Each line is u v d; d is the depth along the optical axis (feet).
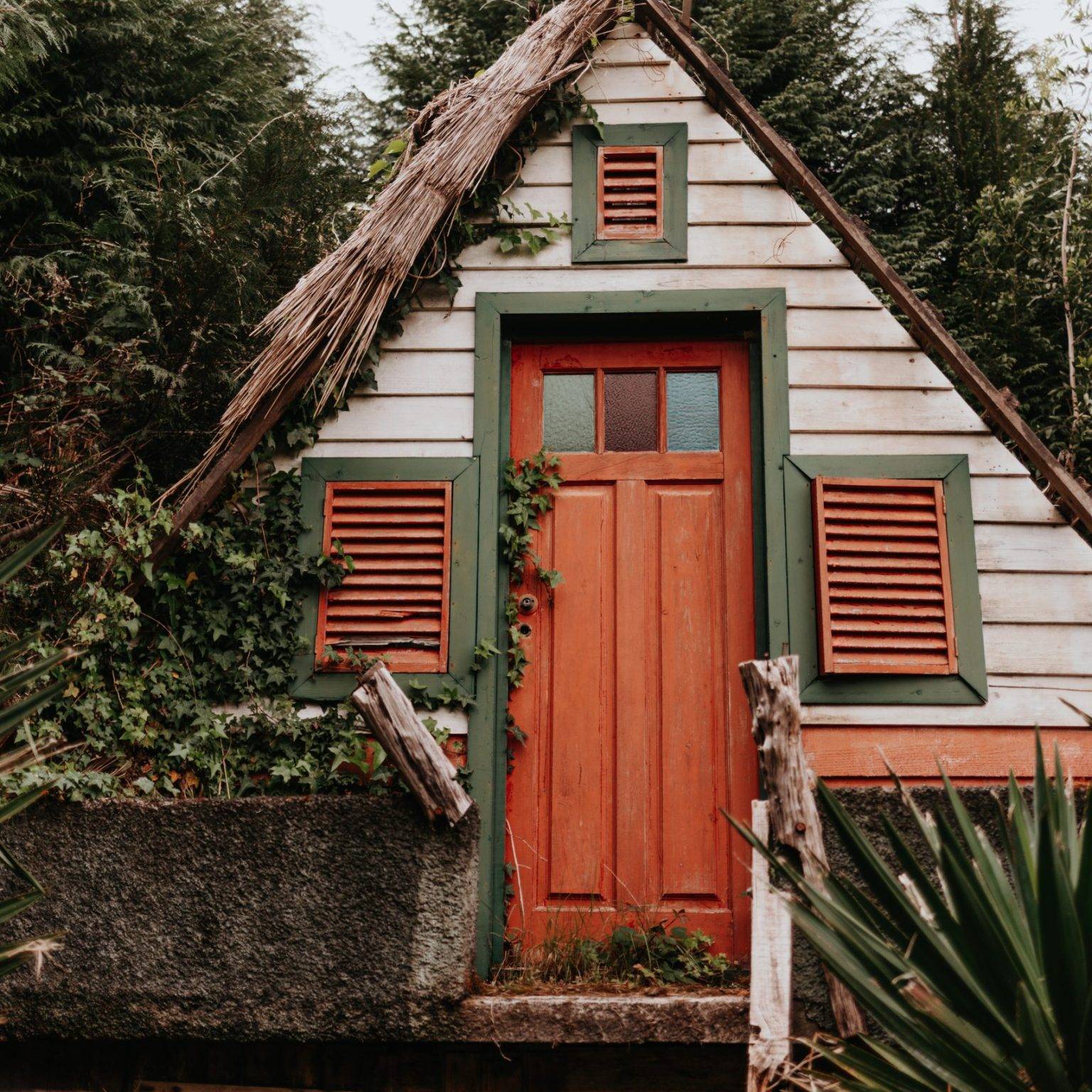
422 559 12.87
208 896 10.42
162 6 21.91
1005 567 12.50
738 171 13.74
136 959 10.35
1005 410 12.67
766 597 12.90
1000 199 23.88
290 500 12.87
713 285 13.41
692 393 13.74
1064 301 21.76
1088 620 12.35
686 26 14.23
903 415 12.96
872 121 30.94
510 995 10.37
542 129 14.05
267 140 19.36
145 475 13.24
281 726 12.03
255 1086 10.62
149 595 12.46
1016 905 8.09
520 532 13.25
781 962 9.16
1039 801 7.87
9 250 18.85
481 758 12.28
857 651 12.30
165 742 11.95
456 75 33.35
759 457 13.37
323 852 10.38
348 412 13.21
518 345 13.93
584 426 13.73
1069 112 22.50
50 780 10.78
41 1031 10.33
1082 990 7.00
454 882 10.21
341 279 12.89
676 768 12.68
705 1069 10.30
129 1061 10.74
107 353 16.56
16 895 10.62
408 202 13.11
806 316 13.26
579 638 13.07
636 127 13.93
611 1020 10.00
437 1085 10.48
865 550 12.51
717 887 12.35
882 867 7.89
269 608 12.51
